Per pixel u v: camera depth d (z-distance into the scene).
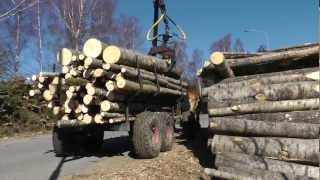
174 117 14.27
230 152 9.02
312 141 8.11
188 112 14.76
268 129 8.61
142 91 11.78
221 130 9.20
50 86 12.09
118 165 10.73
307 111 8.57
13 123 20.19
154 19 14.59
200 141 13.85
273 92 8.87
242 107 9.16
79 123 11.59
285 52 9.62
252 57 10.02
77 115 11.70
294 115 8.68
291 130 8.36
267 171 8.41
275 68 10.05
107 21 38.09
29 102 20.84
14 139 17.94
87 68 11.12
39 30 35.44
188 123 14.84
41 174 10.19
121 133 19.11
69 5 35.84
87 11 36.56
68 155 12.74
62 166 11.06
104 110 11.07
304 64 9.73
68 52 11.49
